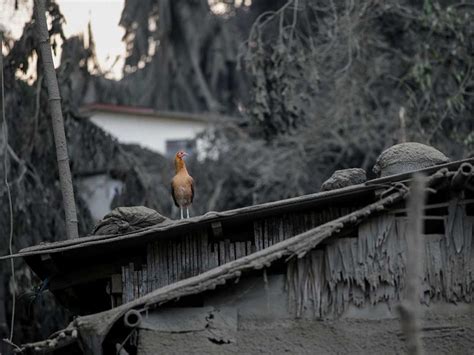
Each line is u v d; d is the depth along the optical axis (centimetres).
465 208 1380
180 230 1405
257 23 2541
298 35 2517
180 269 1438
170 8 4141
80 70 2622
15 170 2445
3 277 2495
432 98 2691
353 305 1348
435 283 1361
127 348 1384
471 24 2681
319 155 3127
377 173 1502
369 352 1335
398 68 2909
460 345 1348
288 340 1335
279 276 1352
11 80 2358
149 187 2669
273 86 2473
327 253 1357
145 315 1312
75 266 1470
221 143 3394
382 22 2806
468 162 1330
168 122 4106
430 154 1461
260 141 3278
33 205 2448
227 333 1327
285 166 3153
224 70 4109
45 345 1262
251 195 3341
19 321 2478
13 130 2442
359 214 1329
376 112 2905
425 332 1349
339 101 2852
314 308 1344
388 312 1345
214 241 1446
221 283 1284
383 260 1354
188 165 3412
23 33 2277
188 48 4159
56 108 1711
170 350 1310
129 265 1445
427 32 2736
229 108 4141
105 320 1254
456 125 2669
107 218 1434
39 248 1393
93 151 2575
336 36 2600
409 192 1325
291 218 1436
